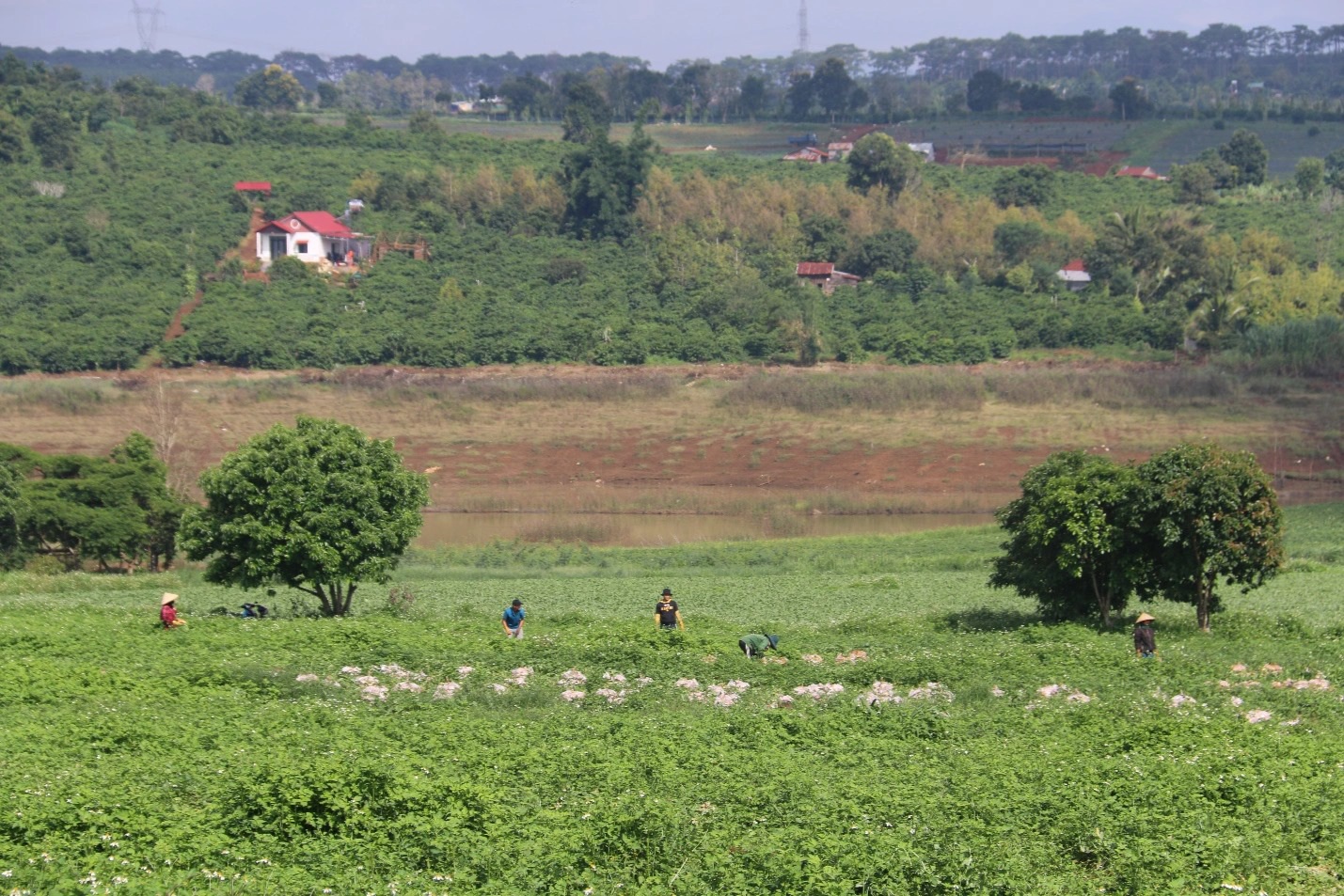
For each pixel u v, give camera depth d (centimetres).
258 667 9669
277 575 13612
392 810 5959
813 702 8950
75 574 18525
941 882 5269
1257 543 12550
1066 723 8225
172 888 5053
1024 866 5391
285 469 13350
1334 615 14150
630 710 8950
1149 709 8575
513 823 5778
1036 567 13725
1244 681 9781
